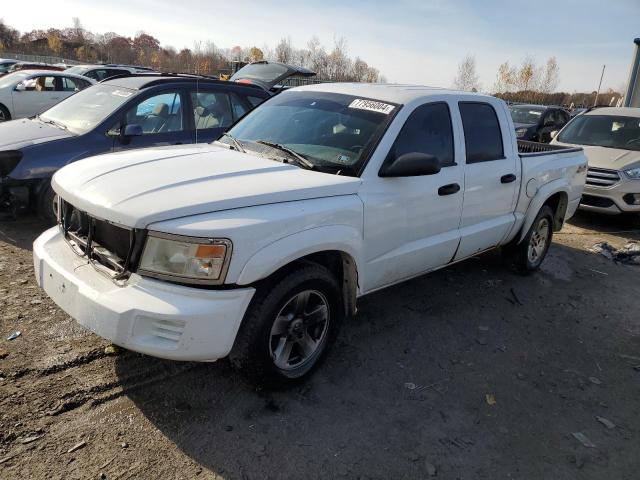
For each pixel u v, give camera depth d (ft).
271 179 10.45
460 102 14.52
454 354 12.97
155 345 8.60
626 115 30.94
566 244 23.91
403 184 12.23
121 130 19.11
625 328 15.52
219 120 22.18
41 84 42.65
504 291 17.35
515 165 16.37
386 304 15.40
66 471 8.16
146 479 8.18
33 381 10.10
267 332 9.73
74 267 9.75
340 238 10.64
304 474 8.61
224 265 8.79
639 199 26.43
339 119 12.89
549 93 161.38
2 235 17.60
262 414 9.94
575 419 10.85
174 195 9.25
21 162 17.51
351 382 11.31
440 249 13.96
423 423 10.20
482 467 9.20
